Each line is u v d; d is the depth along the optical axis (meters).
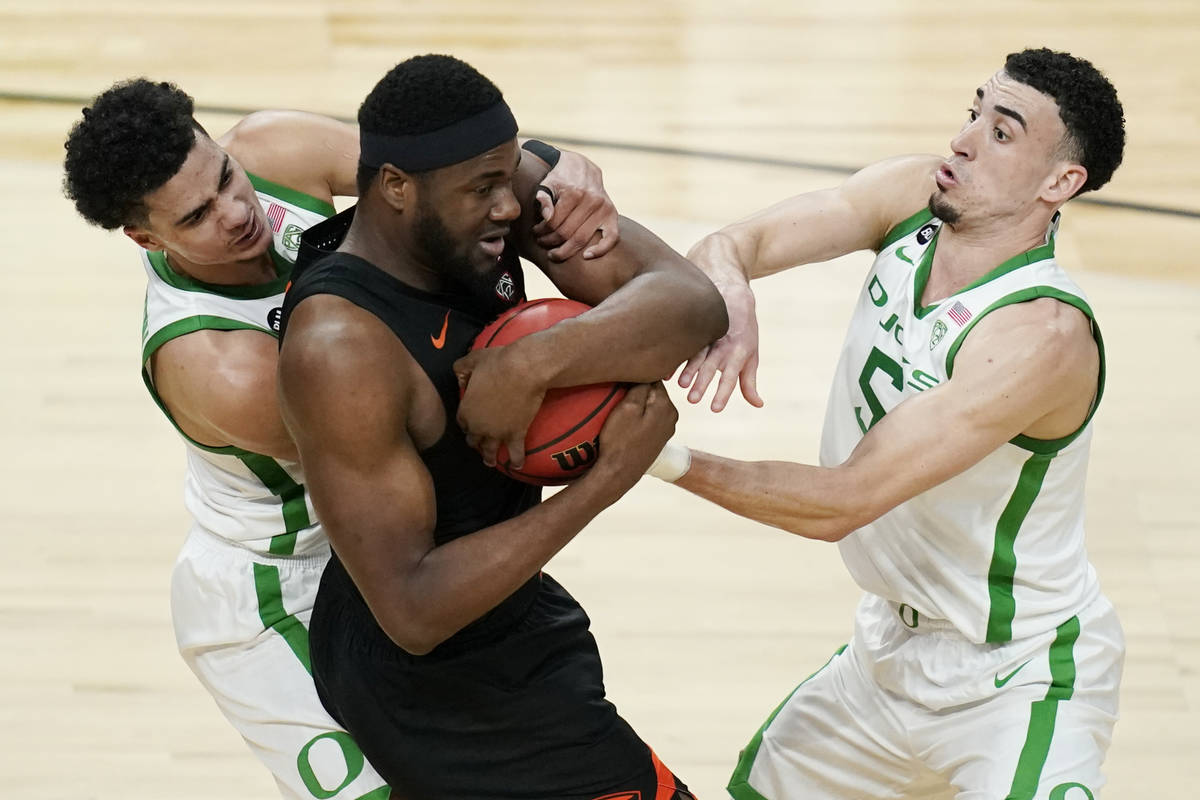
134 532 12.03
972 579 7.68
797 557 11.75
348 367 5.49
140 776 9.91
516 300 6.30
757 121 18.06
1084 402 7.13
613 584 11.47
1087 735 7.58
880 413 7.63
